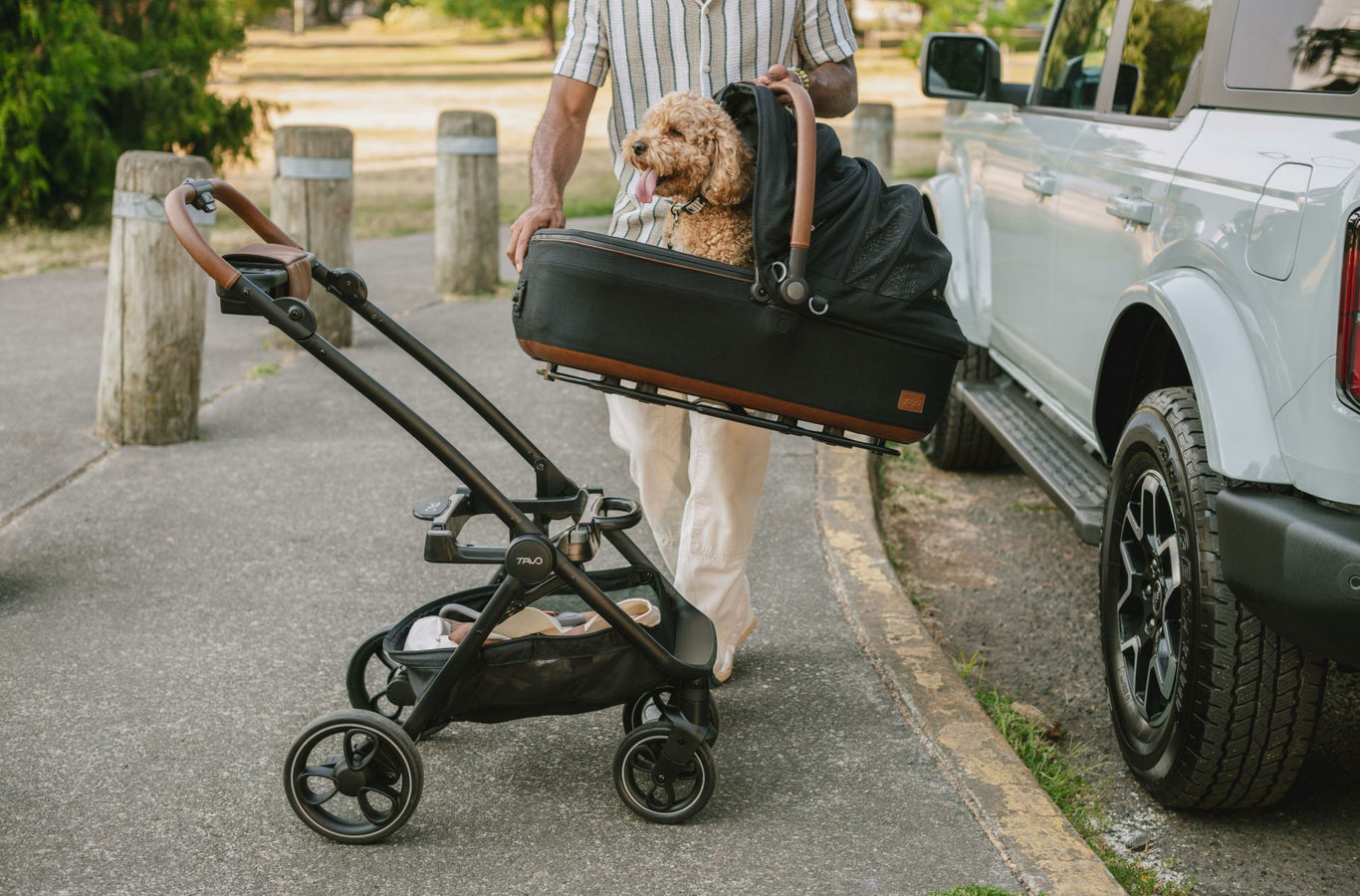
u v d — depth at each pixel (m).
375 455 5.59
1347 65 2.76
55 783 2.98
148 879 2.62
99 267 10.43
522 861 2.70
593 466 5.45
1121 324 3.48
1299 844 2.98
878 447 2.75
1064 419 4.30
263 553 4.47
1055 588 4.59
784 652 3.71
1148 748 3.05
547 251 2.56
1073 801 3.17
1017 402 5.01
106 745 3.16
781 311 2.55
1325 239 2.49
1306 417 2.53
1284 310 2.60
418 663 2.72
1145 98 3.77
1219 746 2.78
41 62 11.95
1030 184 4.51
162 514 4.84
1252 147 2.89
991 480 5.86
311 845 2.75
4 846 2.73
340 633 3.84
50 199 12.67
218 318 8.55
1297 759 2.80
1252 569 2.58
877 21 38.25
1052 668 3.98
